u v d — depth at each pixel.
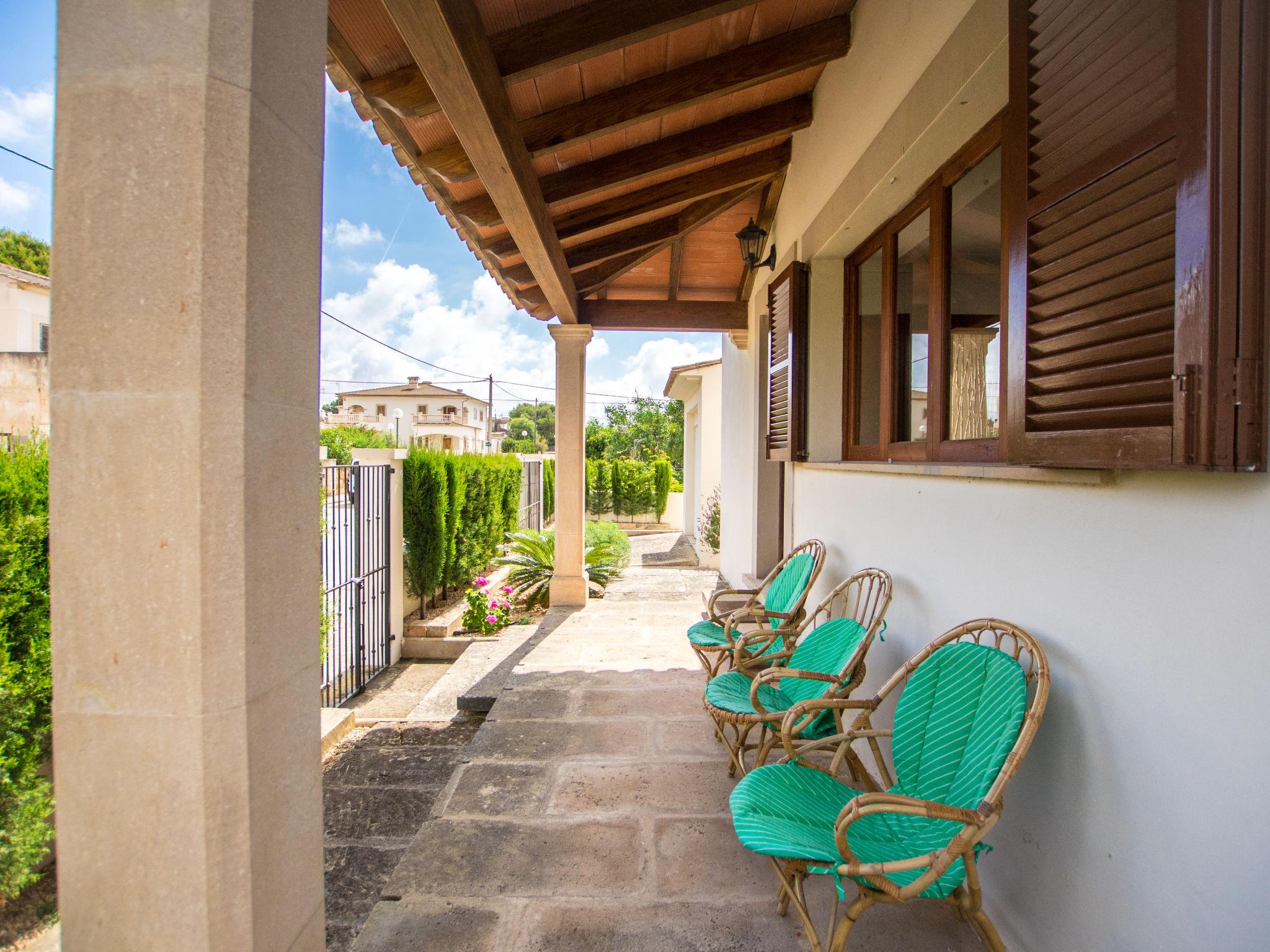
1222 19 0.88
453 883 1.88
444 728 3.59
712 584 8.00
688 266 5.46
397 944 1.65
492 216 3.20
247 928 0.98
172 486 0.93
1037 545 1.46
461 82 1.93
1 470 2.21
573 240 4.21
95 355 0.94
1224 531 0.97
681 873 1.92
